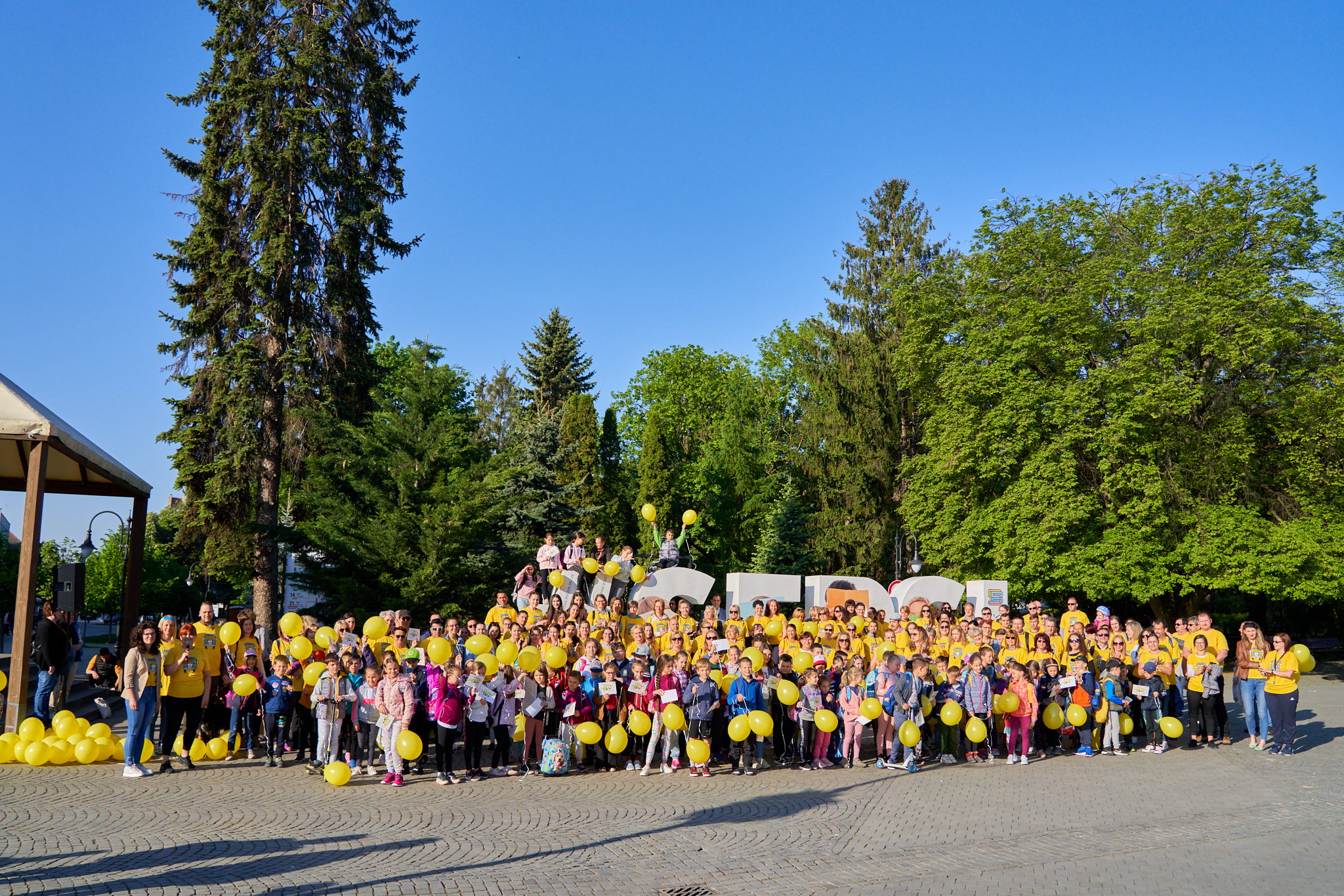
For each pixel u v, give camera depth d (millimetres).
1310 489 25797
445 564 20234
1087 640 15094
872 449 39094
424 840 8312
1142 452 25453
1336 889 7141
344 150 25906
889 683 12977
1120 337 27172
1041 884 7266
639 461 44750
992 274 29625
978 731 13062
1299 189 25859
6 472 15961
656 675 12422
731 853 8141
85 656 25922
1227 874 7539
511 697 11992
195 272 25016
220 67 25312
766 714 11953
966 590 25516
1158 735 14258
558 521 32000
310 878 7023
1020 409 26812
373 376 26312
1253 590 24125
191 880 6879
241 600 40062
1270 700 13898
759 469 46031
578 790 10930
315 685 11625
